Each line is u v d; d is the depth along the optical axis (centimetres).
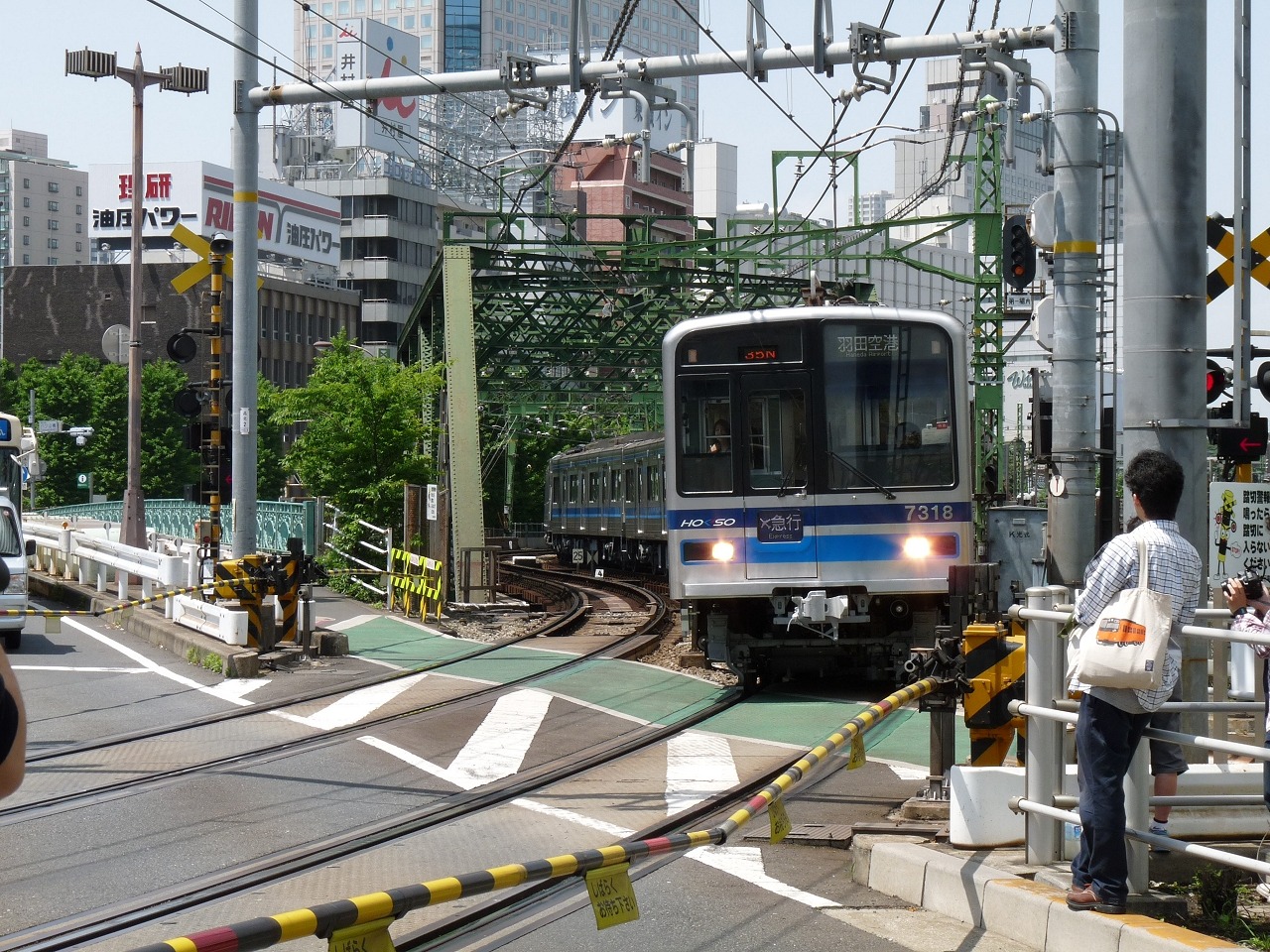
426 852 823
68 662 1769
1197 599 596
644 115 1802
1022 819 721
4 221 17975
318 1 19938
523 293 4878
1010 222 1595
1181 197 937
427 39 19675
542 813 925
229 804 963
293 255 10031
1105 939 572
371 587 2578
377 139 10981
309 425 3031
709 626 1540
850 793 980
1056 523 1478
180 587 2016
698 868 778
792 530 1495
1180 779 693
